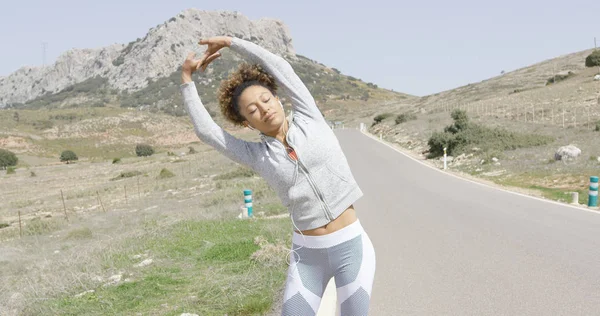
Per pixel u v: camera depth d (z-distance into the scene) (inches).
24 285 301.6
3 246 553.0
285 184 102.4
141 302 231.8
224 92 106.0
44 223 741.3
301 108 103.7
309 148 100.4
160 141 4478.3
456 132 1304.1
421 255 320.8
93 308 228.8
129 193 1194.0
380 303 231.8
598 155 858.1
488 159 992.9
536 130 1384.1
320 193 101.2
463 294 240.7
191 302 224.5
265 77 106.3
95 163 2938.0
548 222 426.6
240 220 458.9
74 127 4566.9
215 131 105.7
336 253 104.1
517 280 261.1
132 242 400.8
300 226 105.3
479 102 2920.8
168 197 975.6
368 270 105.7
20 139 3959.2
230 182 1028.5
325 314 201.5
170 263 308.8
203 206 721.6
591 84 2375.7
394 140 1935.3
